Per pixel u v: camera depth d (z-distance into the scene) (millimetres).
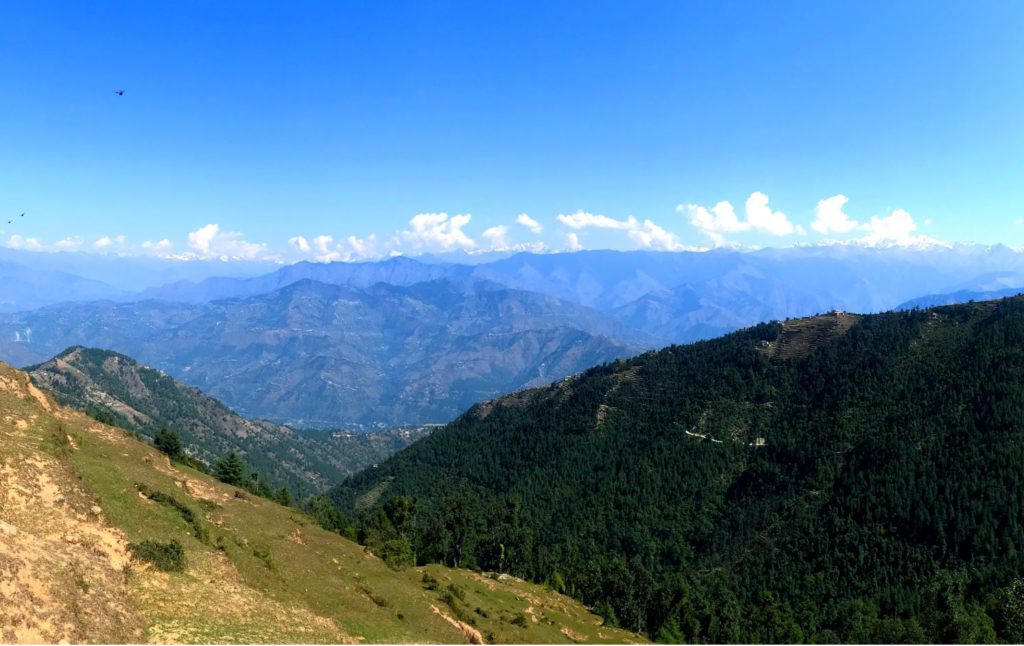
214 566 63281
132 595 48562
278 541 88500
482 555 152625
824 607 139750
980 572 129750
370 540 118000
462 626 81500
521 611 104750
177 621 47875
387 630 68188
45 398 100750
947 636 111312
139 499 73875
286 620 57500
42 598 39688
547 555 160125
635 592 131250
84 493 63812
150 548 57406
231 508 97375
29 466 62469
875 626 121625
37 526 52781
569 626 107875
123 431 114188
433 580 99312
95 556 51344
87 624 40281
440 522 150000
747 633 128125
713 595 152375
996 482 150625
